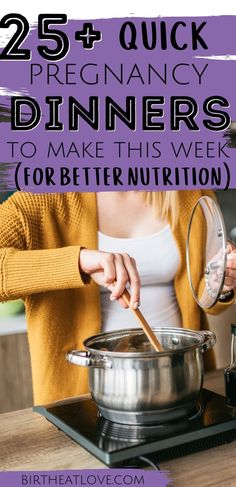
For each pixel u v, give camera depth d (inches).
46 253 37.8
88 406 32.5
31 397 76.9
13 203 43.8
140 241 47.7
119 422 28.6
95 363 27.7
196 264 36.8
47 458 27.8
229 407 30.6
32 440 30.2
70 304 45.0
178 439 26.8
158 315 48.3
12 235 42.4
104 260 33.8
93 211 46.3
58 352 44.6
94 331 45.2
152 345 33.2
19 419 33.5
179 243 48.5
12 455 28.3
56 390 44.6
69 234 45.8
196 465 26.6
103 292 46.2
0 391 74.7
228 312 53.2
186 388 27.8
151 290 48.3
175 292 49.3
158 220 48.3
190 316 49.0
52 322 44.2
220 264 31.3
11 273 38.1
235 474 25.6
